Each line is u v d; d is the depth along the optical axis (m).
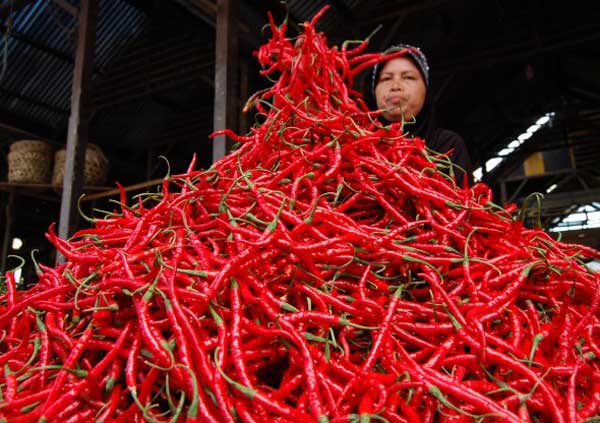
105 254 1.46
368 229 1.50
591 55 11.09
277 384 1.37
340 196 1.74
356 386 1.13
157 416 1.11
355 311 1.30
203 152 11.76
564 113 13.52
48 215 11.20
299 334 1.17
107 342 1.26
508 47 8.08
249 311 1.32
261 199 1.46
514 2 7.99
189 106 10.21
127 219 1.73
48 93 8.70
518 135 14.23
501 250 1.58
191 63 8.28
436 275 1.38
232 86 4.46
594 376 1.22
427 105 3.03
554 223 16.98
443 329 1.29
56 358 1.38
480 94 11.21
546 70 11.73
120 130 10.43
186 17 7.90
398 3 6.70
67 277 1.41
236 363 1.11
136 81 8.85
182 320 1.15
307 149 1.84
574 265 1.49
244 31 6.41
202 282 1.27
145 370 1.23
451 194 1.68
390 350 1.22
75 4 7.20
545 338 1.30
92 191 8.08
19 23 7.27
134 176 11.51
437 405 1.13
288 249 1.33
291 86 1.97
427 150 1.85
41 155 7.84
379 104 2.90
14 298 1.49
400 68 2.81
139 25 8.32
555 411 1.08
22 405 1.09
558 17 7.75
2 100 8.55
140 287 1.23
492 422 1.07
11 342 1.42
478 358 1.19
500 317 1.38
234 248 1.41
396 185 1.65
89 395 1.15
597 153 15.34
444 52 8.44
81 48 5.25
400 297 1.36
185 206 1.60
